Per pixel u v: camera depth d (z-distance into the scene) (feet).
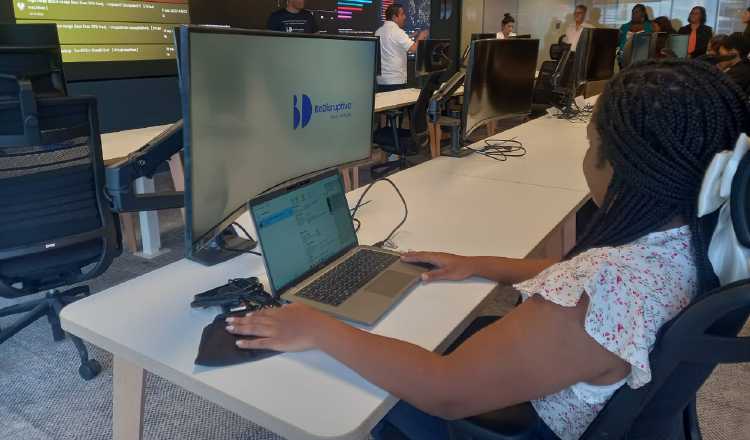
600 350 2.24
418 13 27.37
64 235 6.66
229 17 19.03
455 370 2.48
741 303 2.04
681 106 2.22
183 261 4.45
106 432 6.06
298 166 5.03
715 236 2.29
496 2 32.58
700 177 2.23
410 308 3.66
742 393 6.56
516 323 2.39
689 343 2.15
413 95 16.49
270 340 3.11
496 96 8.93
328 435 2.53
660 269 2.33
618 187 2.46
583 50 12.12
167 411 6.36
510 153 8.55
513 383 2.39
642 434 2.60
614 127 2.38
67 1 14.58
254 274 4.22
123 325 3.50
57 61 7.85
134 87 16.78
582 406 2.57
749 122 2.23
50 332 8.07
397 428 3.57
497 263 4.11
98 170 6.77
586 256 2.43
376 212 5.68
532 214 5.60
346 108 5.57
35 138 6.12
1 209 6.17
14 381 6.91
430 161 8.04
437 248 4.71
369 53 5.73
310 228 4.12
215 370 2.99
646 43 15.21
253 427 6.12
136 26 16.40
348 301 3.65
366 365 2.81
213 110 3.71
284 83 4.58
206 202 3.74
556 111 12.58
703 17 25.52
